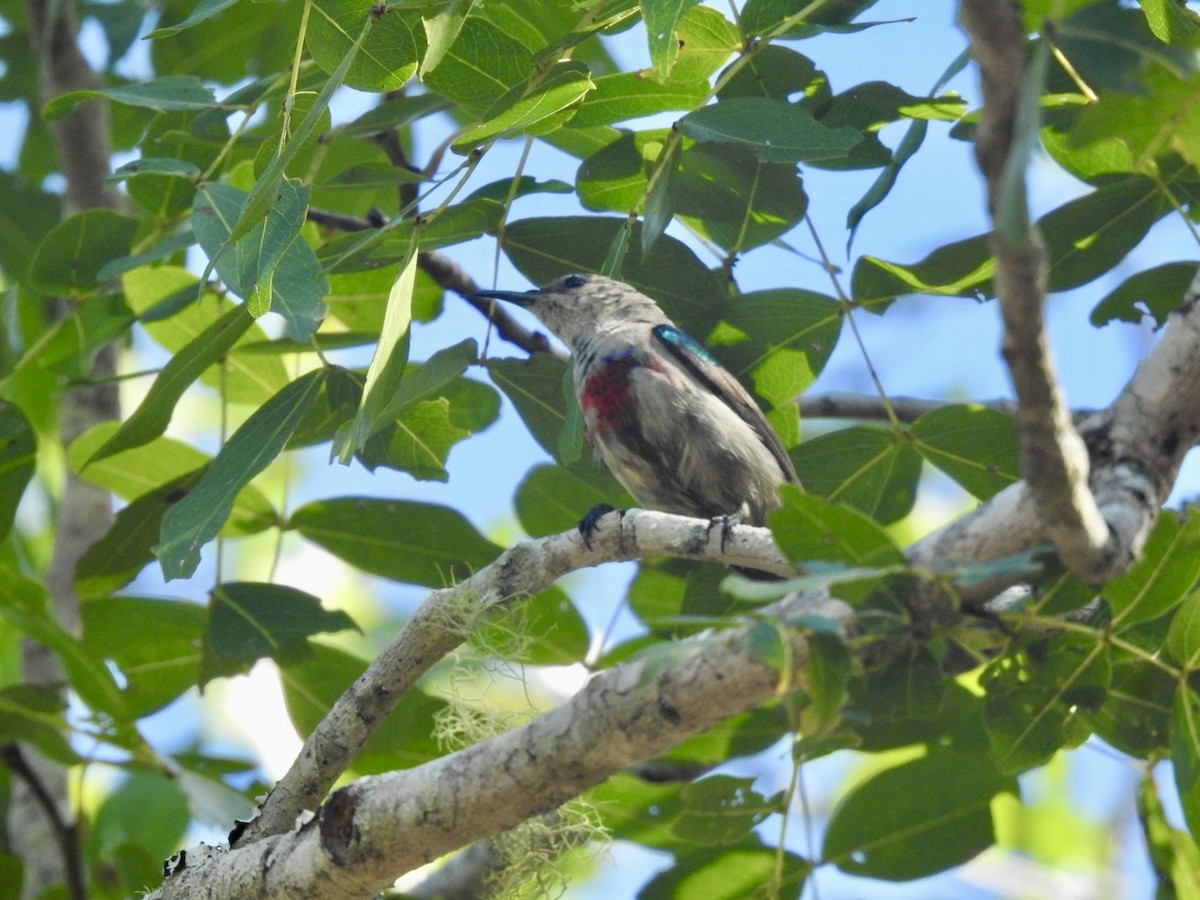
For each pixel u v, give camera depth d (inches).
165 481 451.5
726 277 405.7
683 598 431.2
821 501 235.3
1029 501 243.3
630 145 383.2
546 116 333.1
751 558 325.7
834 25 349.4
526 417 399.9
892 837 399.9
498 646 342.6
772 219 382.9
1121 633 292.7
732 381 418.6
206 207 339.0
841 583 233.8
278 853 292.7
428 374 360.8
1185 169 365.1
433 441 391.2
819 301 392.5
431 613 327.9
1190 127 231.9
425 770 273.1
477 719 342.6
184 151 431.8
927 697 273.9
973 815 400.2
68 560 513.0
